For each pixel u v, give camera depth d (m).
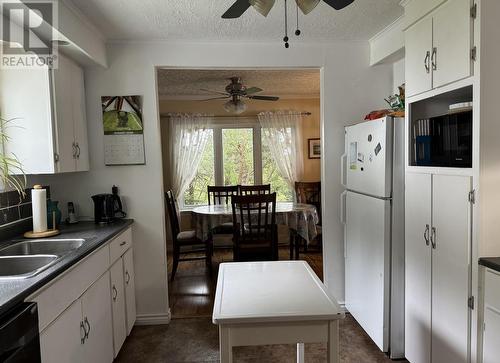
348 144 2.73
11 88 2.00
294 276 1.69
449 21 1.65
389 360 2.21
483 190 1.50
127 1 2.01
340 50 2.86
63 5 1.95
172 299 3.28
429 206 1.85
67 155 2.25
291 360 2.27
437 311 1.80
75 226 2.43
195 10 2.15
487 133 1.49
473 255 1.54
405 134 2.08
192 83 4.30
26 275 1.37
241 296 1.45
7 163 1.82
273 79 4.23
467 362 1.59
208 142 5.20
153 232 2.72
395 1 2.10
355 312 2.65
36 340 1.28
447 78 1.67
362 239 2.49
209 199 4.64
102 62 2.54
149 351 2.38
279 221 3.71
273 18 2.31
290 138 5.18
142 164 2.69
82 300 1.72
